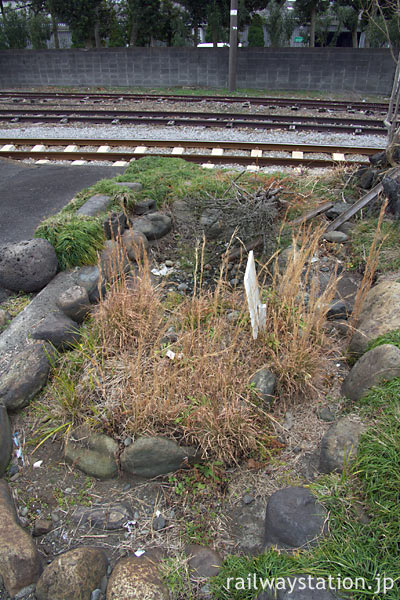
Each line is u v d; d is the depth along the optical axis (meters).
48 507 2.83
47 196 6.34
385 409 2.93
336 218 5.69
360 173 6.37
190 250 5.41
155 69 19.34
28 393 3.37
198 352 3.53
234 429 3.07
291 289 3.86
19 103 14.09
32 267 4.23
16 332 3.76
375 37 19.03
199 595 2.37
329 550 2.30
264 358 3.63
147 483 3.00
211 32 22.72
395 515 2.34
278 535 2.46
